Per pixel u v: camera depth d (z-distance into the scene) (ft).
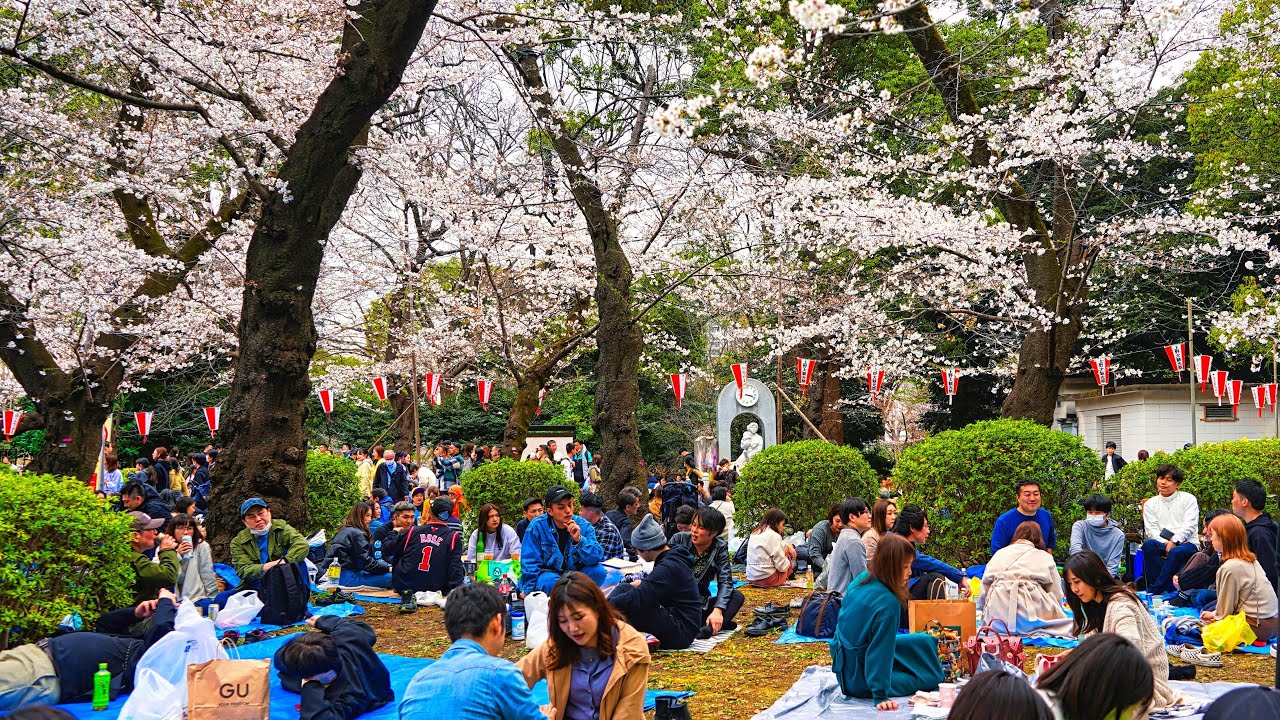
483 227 54.80
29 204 46.55
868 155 53.72
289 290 34.32
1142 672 10.91
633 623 25.57
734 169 53.42
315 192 33.88
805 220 53.93
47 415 45.91
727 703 20.89
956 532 38.40
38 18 36.63
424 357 69.26
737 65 52.65
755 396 63.52
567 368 97.81
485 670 13.11
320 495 44.37
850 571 27.04
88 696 20.83
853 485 44.83
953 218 47.57
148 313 51.60
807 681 21.93
